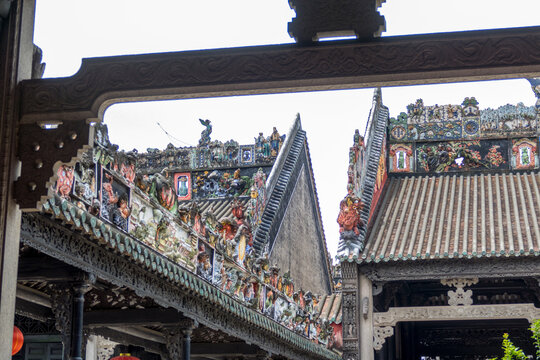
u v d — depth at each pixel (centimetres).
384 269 3095
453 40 779
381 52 787
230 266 2055
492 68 769
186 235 1752
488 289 3825
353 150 3253
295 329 2750
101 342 2491
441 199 3438
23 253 1295
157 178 1600
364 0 794
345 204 3164
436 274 3047
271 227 3503
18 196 811
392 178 3700
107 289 1622
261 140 3997
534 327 2112
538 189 3391
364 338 3066
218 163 3991
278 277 2552
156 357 2502
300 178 4028
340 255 3086
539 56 765
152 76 810
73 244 1256
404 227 3272
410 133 3750
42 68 894
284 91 809
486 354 4091
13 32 829
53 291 1302
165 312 1742
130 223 1462
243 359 2447
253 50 802
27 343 1872
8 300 796
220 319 1995
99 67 818
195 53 809
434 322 4053
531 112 3644
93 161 1311
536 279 3005
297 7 802
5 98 815
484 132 3669
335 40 797
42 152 818
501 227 3106
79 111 813
